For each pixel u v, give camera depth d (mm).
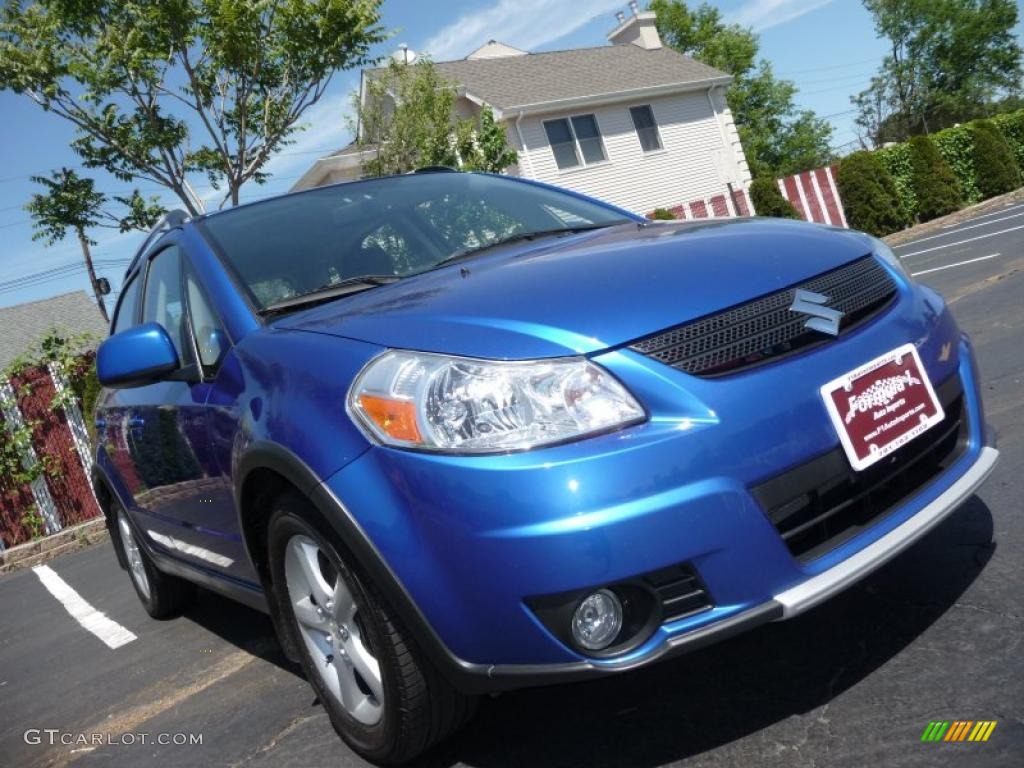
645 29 28953
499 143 16047
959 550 2967
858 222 20062
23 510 8531
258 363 2623
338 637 2486
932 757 2010
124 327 4082
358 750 2555
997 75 55406
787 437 2121
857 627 2637
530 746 2447
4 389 8547
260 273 3047
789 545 2135
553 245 2947
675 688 2559
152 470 3564
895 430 2307
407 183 3758
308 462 2252
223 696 3410
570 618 1989
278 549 2609
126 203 12016
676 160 25547
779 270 2387
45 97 11016
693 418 2064
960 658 2361
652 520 1974
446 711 2297
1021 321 6133
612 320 2164
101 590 6051
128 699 3666
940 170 20078
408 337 2264
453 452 2033
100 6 11023
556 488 1968
